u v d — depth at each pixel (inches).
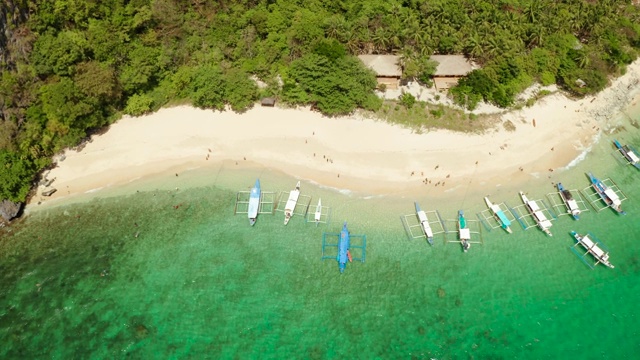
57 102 2600.9
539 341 2075.5
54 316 2151.8
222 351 2032.5
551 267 2313.0
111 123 2896.2
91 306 2181.3
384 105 2945.4
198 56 3073.3
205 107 2972.4
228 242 2402.8
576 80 3065.9
